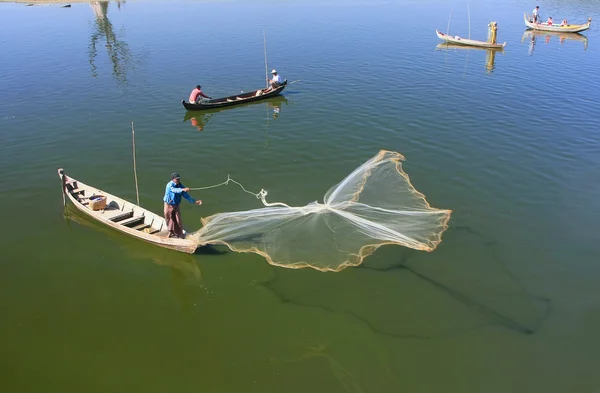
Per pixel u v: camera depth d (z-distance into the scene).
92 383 10.48
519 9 69.44
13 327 11.98
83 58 38.72
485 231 15.88
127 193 18.36
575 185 18.86
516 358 11.17
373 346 11.55
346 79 33.50
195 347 11.52
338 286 13.45
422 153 21.69
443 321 12.27
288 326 12.18
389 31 50.75
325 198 16.73
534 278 13.74
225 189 18.83
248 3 74.06
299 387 10.48
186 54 40.31
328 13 62.91
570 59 39.03
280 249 14.35
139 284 13.67
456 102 28.47
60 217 16.73
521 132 23.89
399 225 15.16
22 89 30.77
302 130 24.73
